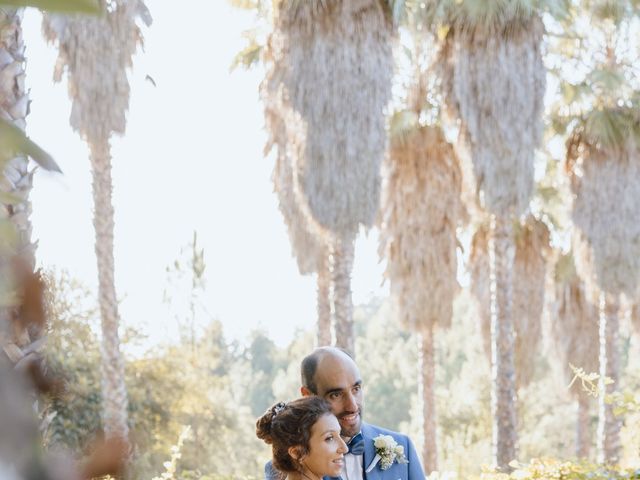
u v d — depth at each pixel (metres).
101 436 0.36
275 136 16.91
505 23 12.33
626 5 14.16
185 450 18.67
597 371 18.73
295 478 3.26
